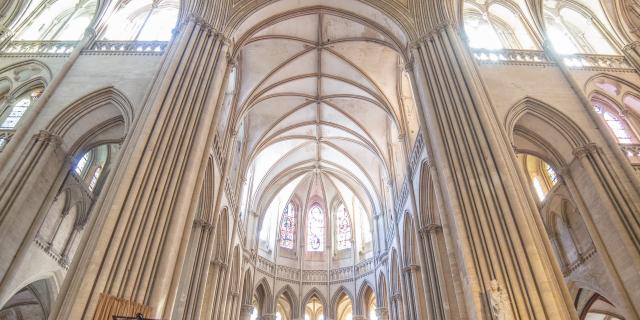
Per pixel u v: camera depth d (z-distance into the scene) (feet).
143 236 34.12
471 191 38.83
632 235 39.34
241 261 85.66
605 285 49.29
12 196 40.55
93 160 62.03
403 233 75.41
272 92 81.05
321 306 110.83
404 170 76.79
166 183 38.09
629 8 63.21
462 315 36.27
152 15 67.36
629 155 47.91
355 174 105.19
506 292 32.58
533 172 67.00
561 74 53.47
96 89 48.47
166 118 41.37
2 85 53.26
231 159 70.33
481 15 70.28
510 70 53.06
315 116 90.99
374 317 105.29
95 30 56.24
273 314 94.02
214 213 61.87
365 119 88.89
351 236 106.73
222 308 68.95
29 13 62.59
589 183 45.01
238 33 60.13
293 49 74.08
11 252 40.16
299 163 105.29
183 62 46.91
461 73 47.62
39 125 45.65
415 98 53.47
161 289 33.53
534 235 34.71
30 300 56.65
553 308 30.50
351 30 70.59
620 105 53.21
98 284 29.99
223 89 52.80
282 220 110.01
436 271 56.39
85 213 59.21
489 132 40.83
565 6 69.05
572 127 47.96
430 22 55.62
